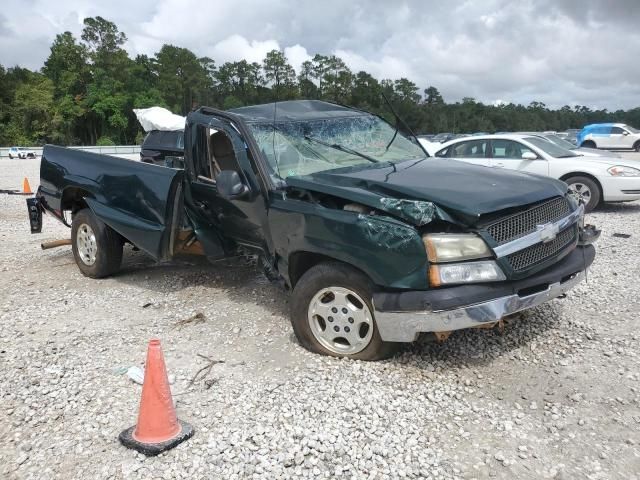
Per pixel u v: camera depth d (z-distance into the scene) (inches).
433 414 141.2
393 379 157.9
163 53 3855.8
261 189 190.2
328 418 140.1
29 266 306.8
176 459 126.5
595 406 142.6
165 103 3646.7
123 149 1979.6
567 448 126.6
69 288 259.9
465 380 156.8
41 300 243.0
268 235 192.5
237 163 200.4
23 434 138.4
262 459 124.9
